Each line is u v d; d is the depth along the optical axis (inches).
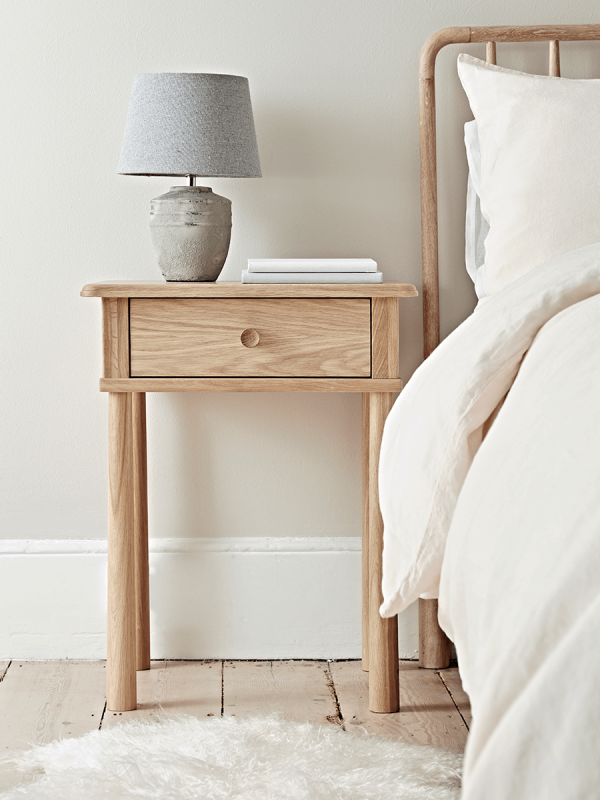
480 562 29.5
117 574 57.0
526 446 30.9
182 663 68.4
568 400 30.6
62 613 68.9
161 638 69.2
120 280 66.0
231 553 69.3
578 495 26.2
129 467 56.6
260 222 68.9
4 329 68.9
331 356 55.1
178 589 69.1
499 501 30.3
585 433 28.2
